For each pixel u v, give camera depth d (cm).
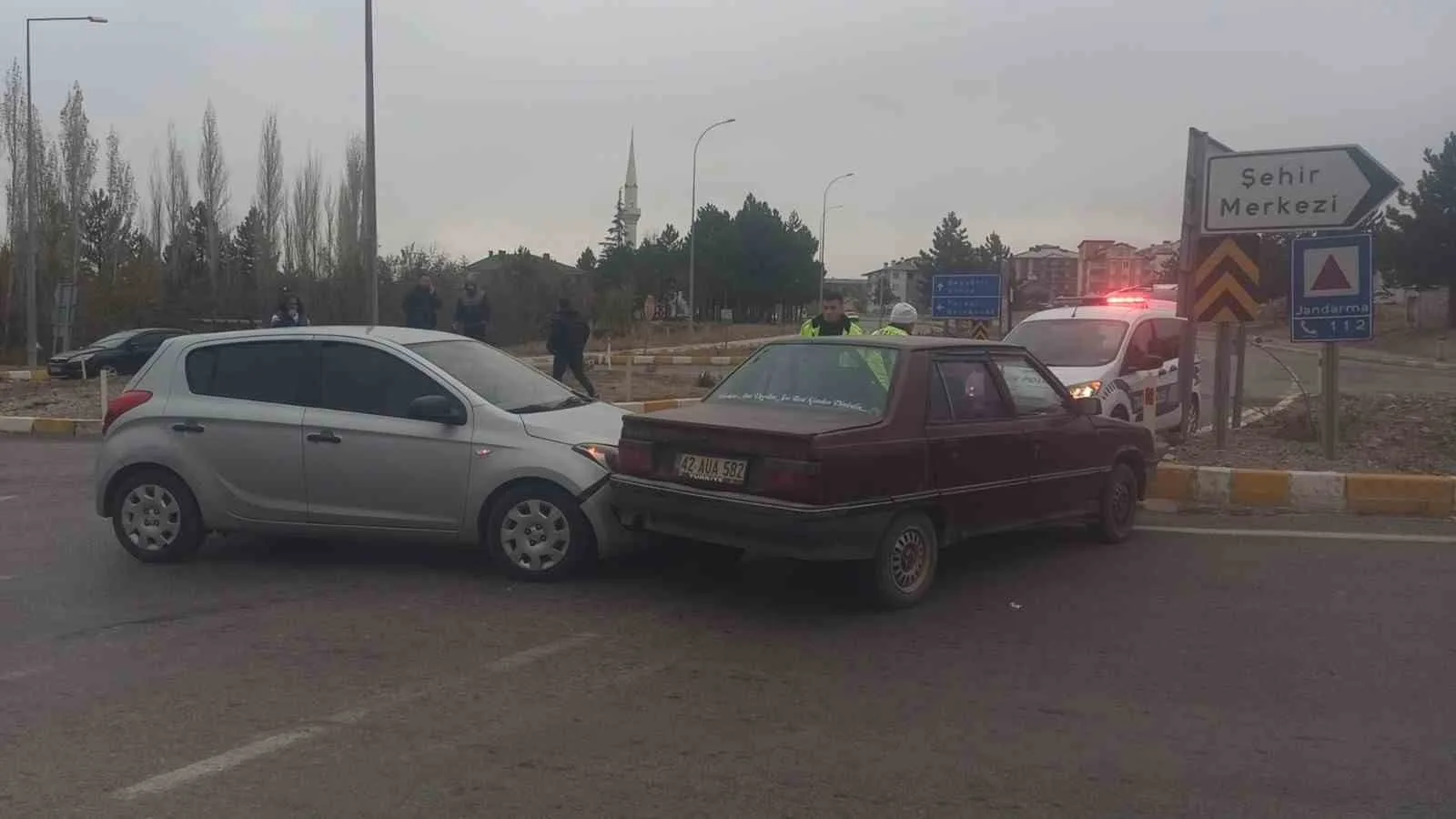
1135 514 891
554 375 1850
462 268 5075
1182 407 1250
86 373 2742
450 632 625
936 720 501
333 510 751
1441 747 473
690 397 2003
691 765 451
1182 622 648
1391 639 618
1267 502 998
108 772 445
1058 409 794
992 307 2020
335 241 5409
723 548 787
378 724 492
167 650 596
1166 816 410
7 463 1339
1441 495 954
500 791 427
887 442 648
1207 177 1130
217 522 772
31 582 737
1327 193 1080
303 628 633
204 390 782
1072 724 496
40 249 4647
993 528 725
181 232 5547
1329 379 1109
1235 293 1157
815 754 462
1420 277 4794
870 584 657
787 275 7162
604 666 570
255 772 445
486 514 732
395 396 750
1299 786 436
